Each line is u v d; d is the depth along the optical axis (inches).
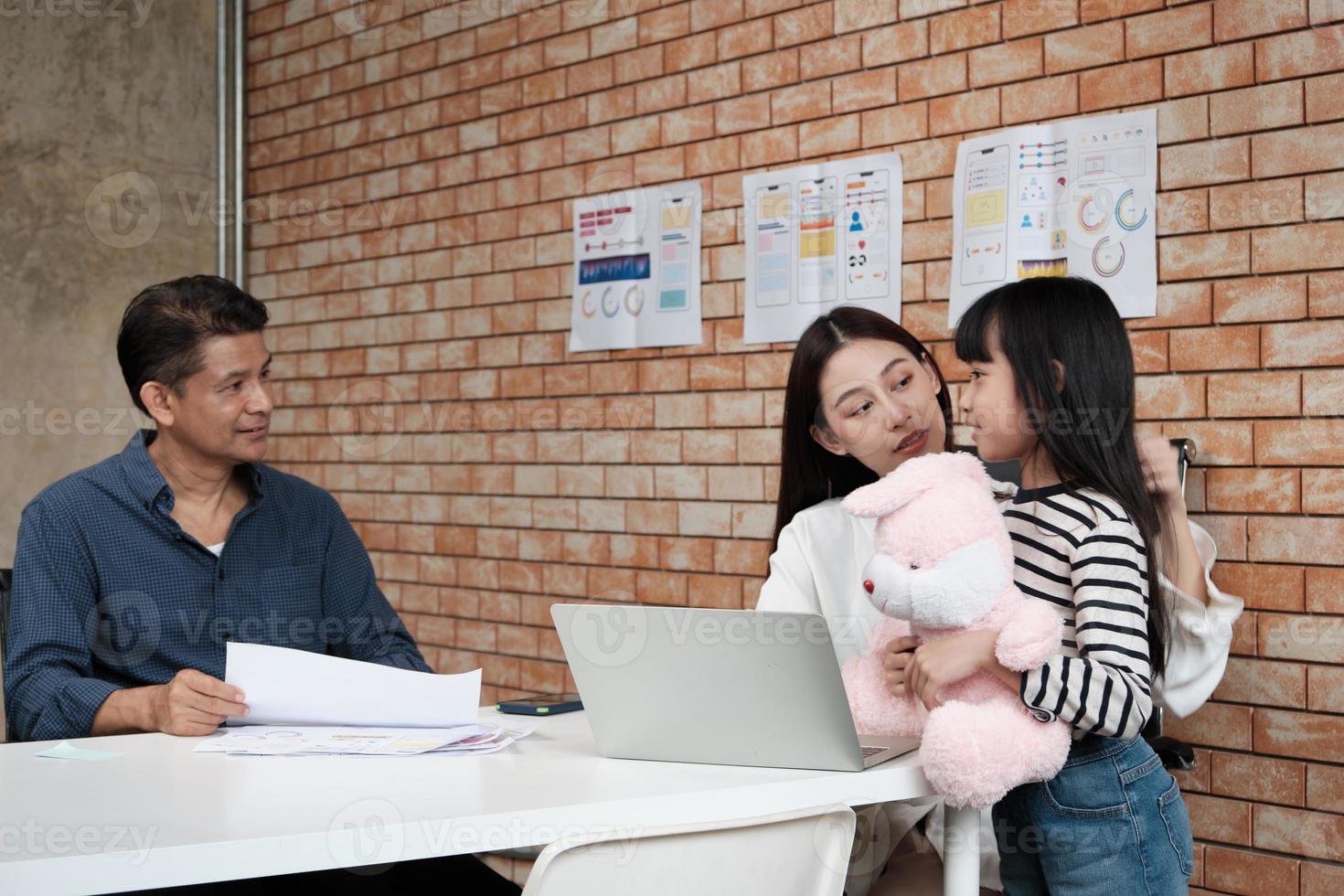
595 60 142.0
